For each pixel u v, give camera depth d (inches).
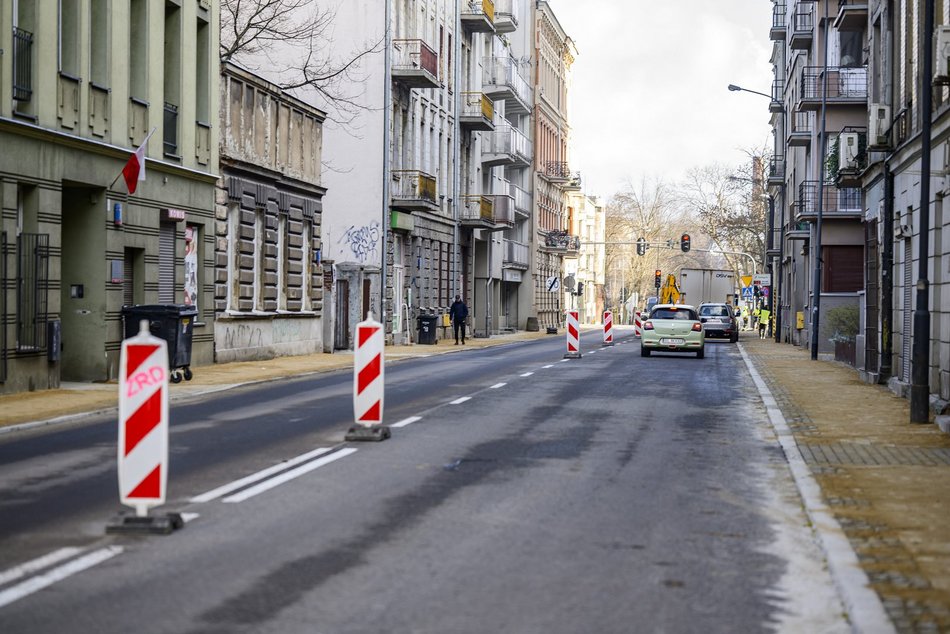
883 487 462.3
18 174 878.4
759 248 3725.4
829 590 304.0
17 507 405.1
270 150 1460.4
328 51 1925.4
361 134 1930.4
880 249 1124.5
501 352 1777.8
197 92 1264.8
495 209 2662.4
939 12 876.6
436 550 342.3
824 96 1737.2
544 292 3619.6
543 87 3572.8
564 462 533.0
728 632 263.9
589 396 896.9
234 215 1346.0
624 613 277.4
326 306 1678.2
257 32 1588.3
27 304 898.7
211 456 534.9
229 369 1205.1
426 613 273.3
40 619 264.2
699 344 1628.9
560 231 3646.7
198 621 263.7
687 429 684.1
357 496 431.8
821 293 2001.7
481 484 465.1
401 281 2068.2
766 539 369.4
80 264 1026.1
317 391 935.0
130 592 289.3
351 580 304.2
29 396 858.8
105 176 1021.2
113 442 594.2
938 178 847.7
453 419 710.5
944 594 289.1
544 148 3609.7
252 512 398.0
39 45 904.3
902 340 1018.7
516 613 275.0
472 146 2635.3
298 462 516.7
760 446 610.9
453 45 2436.0
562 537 365.1
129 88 1076.5
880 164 1109.7
